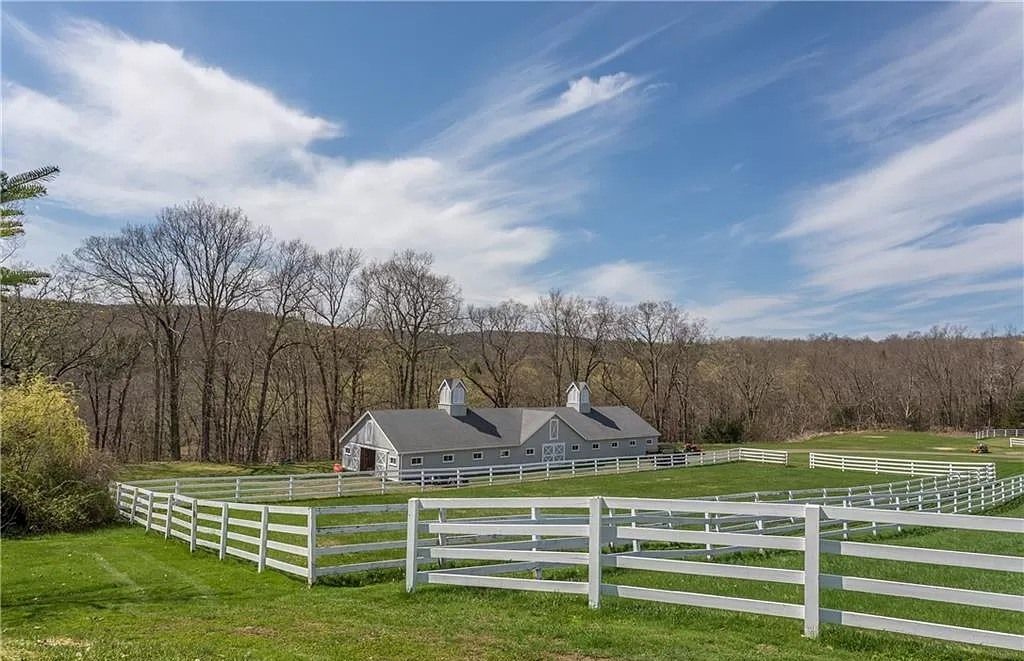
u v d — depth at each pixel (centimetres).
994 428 7894
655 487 3562
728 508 764
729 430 7175
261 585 1152
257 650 688
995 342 8644
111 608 971
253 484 3025
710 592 965
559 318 7188
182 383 5200
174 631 793
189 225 4706
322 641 714
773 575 723
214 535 1712
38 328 3512
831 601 934
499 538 1430
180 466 4138
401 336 5909
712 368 7988
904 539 1781
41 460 2009
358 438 4406
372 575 1198
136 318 4728
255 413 5675
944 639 662
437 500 974
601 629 724
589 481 3875
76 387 4334
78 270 4122
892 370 8850
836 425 8481
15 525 1916
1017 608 592
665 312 7519
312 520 1135
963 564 619
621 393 7669
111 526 2052
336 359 5447
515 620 779
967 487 2550
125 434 5338
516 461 4506
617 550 1398
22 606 1001
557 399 7231
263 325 5147
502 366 6838
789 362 8988
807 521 703
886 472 4359
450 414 4509
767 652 641
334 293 5478
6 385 2228
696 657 628
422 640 704
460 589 958
